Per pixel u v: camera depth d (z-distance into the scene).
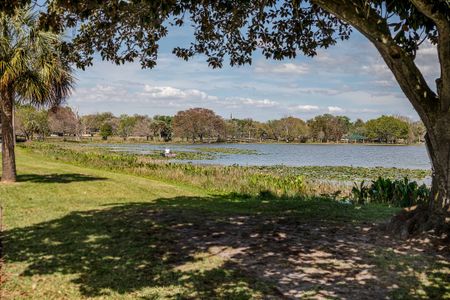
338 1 6.21
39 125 84.88
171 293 4.77
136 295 4.72
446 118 6.56
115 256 6.10
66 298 4.64
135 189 13.37
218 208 10.09
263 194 13.67
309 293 4.74
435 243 6.43
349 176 27.09
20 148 43.50
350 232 7.52
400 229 7.07
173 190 13.93
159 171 20.06
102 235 7.24
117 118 142.50
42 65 12.39
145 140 125.12
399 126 127.56
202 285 5.00
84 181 14.50
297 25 9.59
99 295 4.72
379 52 6.65
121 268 5.59
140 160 28.83
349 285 4.98
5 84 12.68
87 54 9.38
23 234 7.25
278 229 7.77
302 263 5.77
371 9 6.27
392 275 5.30
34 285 4.99
